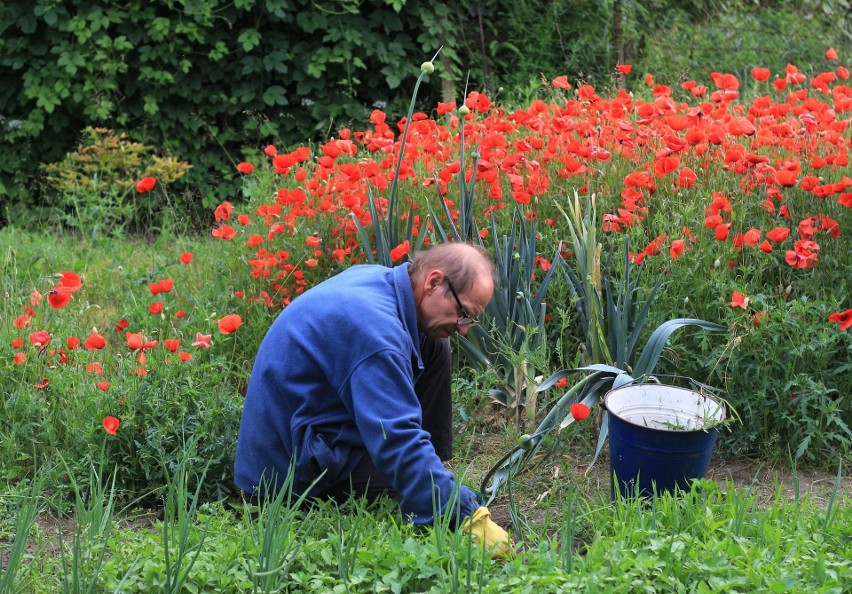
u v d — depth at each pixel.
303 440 3.15
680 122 4.50
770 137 4.61
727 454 4.03
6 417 3.95
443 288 3.08
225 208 4.80
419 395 3.52
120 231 6.79
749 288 4.21
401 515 3.10
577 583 2.63
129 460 3.71
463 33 8.90
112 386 3.89
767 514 3.12
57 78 7.80
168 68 8.07
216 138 8.02
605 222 4.50
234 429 3.77
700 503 3.20
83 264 5.89
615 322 3.90
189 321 4.77
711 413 3.41
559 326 4.51
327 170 5.09
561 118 5.05
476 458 4.01
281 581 2.73
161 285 4.14
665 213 4.68
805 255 3.96
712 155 4.90
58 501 3.57
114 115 8.08
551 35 9.16
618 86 8.53
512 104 7.94
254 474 3.29
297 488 3.27
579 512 3.41
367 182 4.59
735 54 8.93
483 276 3.08
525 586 2.63
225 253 5.50
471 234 4.39
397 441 2.95
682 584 2.69
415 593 2.72
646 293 4.18
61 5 7.71
